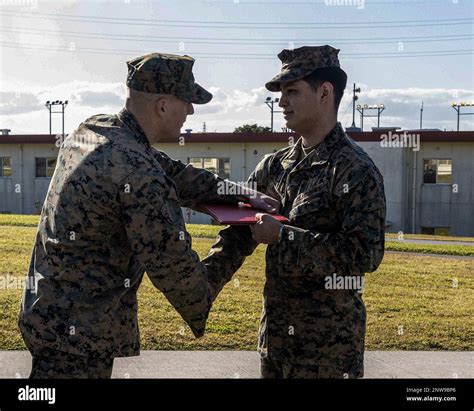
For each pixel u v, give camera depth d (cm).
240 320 478
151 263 214
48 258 218
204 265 239
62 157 224
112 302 221
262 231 232
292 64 235
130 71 229
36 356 219
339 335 238
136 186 210
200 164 1881
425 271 724
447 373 381
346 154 233
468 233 1855
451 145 1831
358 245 223
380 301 558
